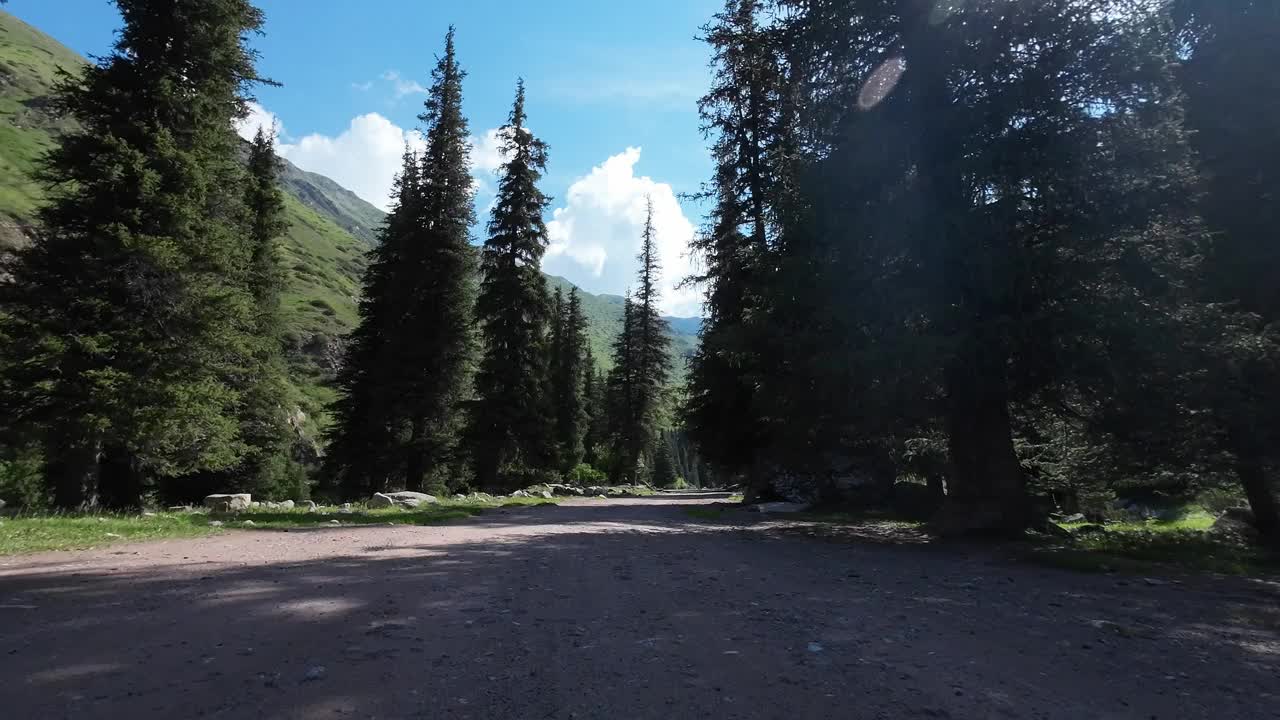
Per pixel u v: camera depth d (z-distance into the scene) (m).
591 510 21.95
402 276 29.86
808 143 13.90
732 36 21.92
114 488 20.52
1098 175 10.23
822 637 5.09
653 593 6.78
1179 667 4.44
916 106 12.00
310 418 56.25
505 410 31.72
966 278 10.46
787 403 13.01
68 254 15.73
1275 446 11.68
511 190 33.72
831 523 15.98
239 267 19.67
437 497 25.11
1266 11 12.44
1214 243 12.12
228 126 19.19
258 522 13.35
